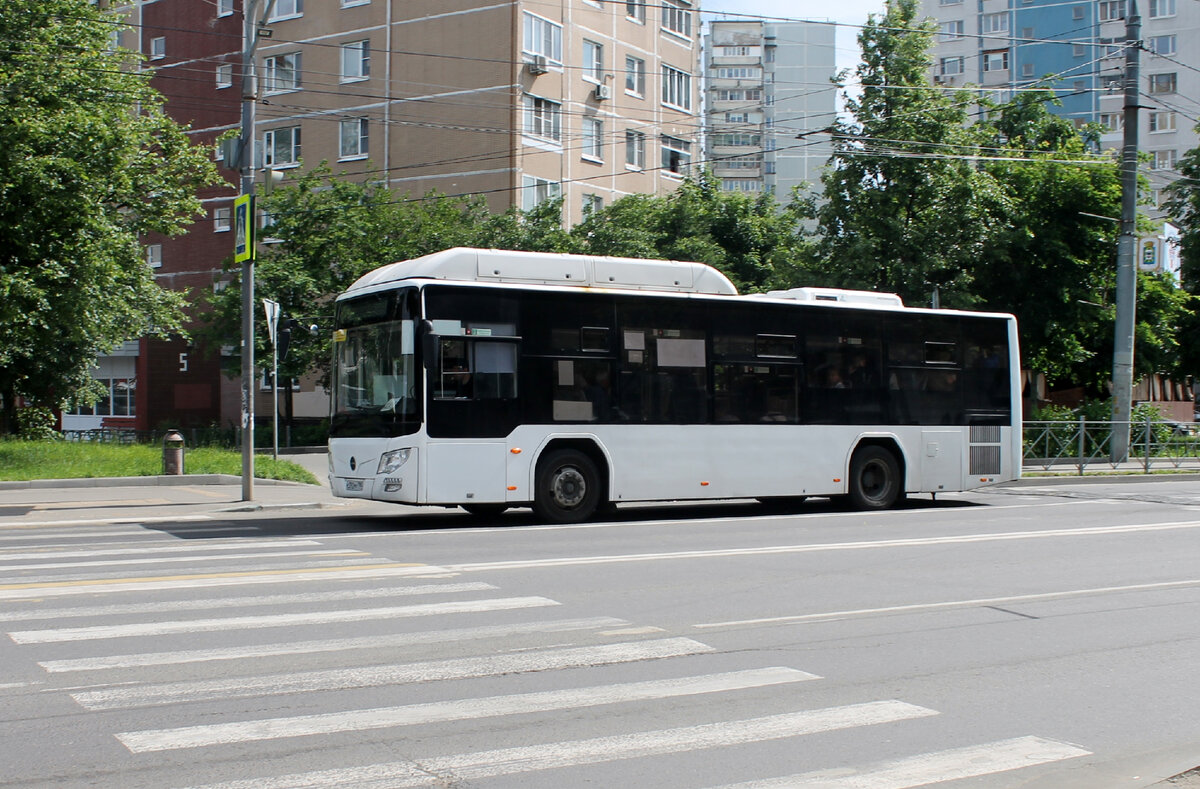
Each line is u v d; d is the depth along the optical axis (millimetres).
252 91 18391
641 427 15820
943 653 7520
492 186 41875
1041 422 27312
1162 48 75750
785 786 4820
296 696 6102
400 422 14320
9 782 4680
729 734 5566
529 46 42125
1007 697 6430
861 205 29719
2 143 22734
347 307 15438
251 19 18203
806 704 6164
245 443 18281
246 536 13797
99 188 24031
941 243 29203
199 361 50312
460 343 14586
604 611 8719
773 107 92125
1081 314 34000
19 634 7555
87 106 25297
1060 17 78750
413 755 5125
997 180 33438
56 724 5520
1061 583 10508
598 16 45562
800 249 31438
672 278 16641
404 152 43781
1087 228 34000
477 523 15703
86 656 6941
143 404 51062
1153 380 49562
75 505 17594
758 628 8195
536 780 4828
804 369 17391
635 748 5305
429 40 43219
